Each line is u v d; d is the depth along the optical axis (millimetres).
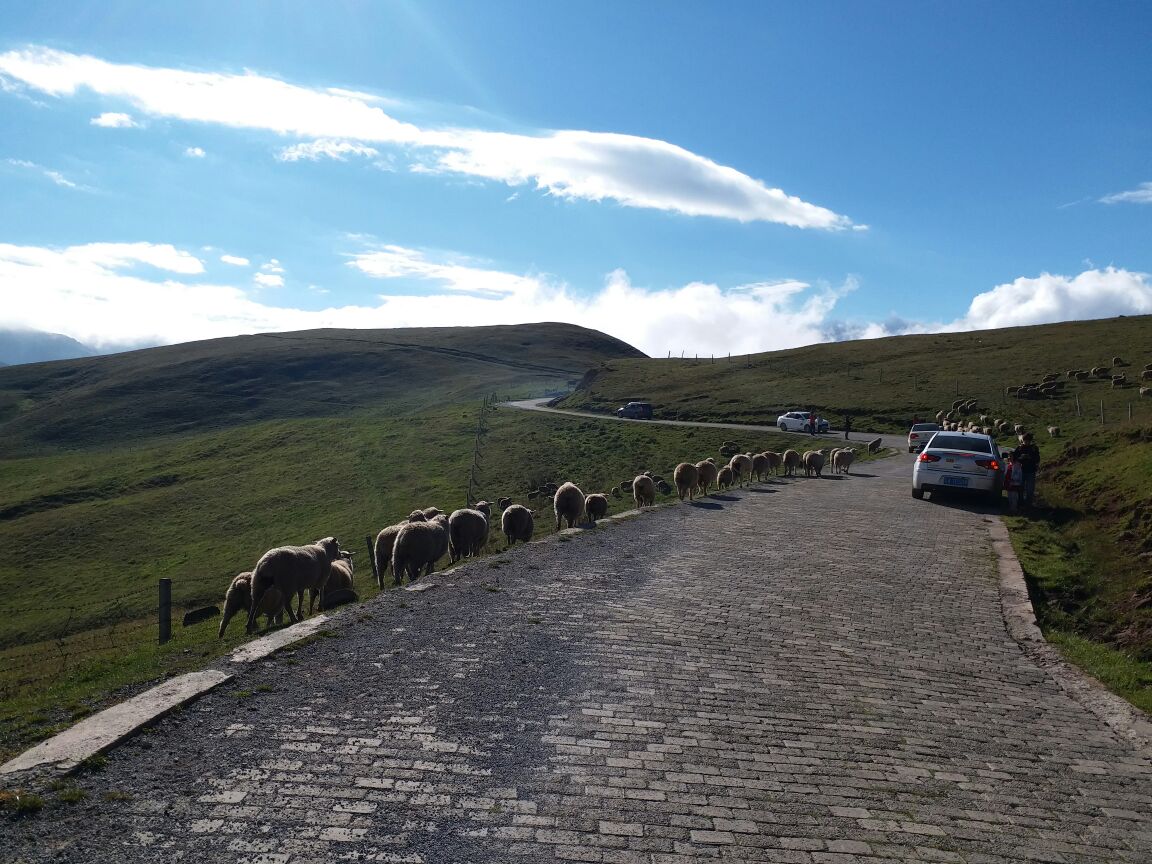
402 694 6980
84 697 7570
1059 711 7598
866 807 5320
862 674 8234
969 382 76188
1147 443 23672
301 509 57625
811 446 56250
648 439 64375
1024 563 14758
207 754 5668
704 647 8812
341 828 4688
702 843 4719
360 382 148500
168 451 87375
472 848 4527
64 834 4535
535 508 45750
